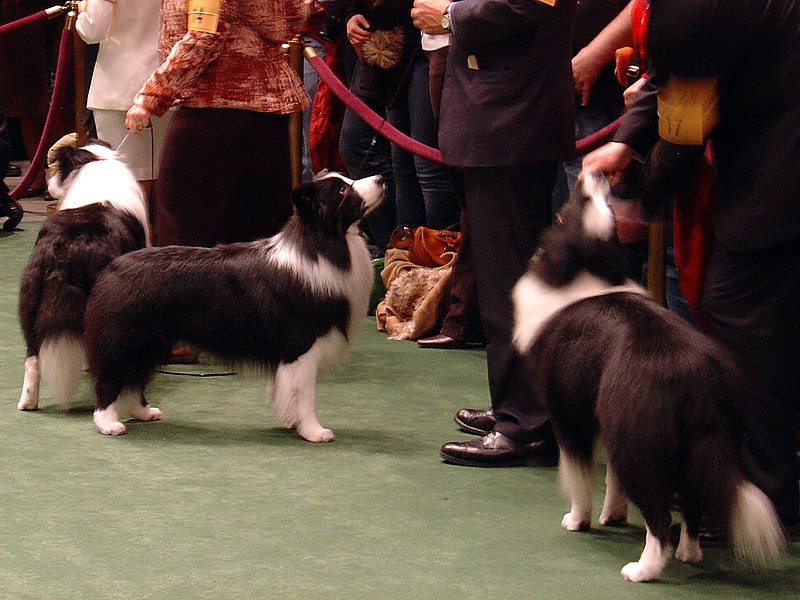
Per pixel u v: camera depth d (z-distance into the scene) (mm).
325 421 4969
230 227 5488
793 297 3465
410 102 6711
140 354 4723
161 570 3354
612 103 5379
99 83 6406
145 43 6355
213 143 5352
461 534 3689
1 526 3676
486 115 4078
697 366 3074
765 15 3191
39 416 4941
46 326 4836
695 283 3869
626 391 3105
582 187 3494
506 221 4164
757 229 3377
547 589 3268
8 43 10898
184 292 4621
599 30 5488
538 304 3482
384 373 5820
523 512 3904
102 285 4688
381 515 3846
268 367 4719
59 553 3467
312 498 3996
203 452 4492
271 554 3488
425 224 7332
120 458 4391
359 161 7297
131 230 5121
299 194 4566
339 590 3236
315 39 7727
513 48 4039
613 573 3391
